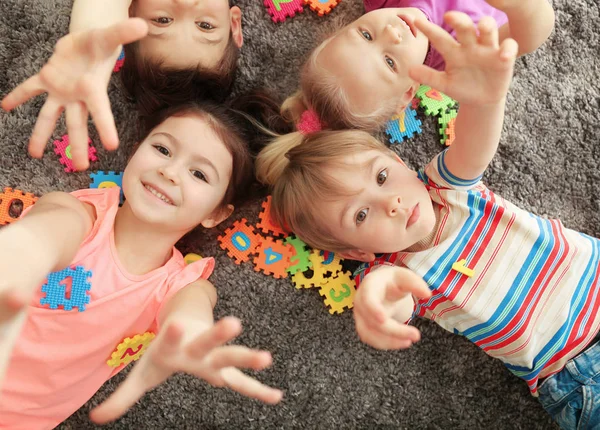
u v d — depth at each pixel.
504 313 0.99
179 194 0.93
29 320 0.93
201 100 1.00
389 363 1.13
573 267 1.01
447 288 1.00
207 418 1.10
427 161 1.15
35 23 1.11
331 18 1.16
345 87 0.98
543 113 1.16
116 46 0.66
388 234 0.94
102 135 0.65
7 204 1.07
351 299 1.11
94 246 0.96
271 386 1.11
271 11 1.14
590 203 1.15
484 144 0.86
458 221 1.01
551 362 1.02
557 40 1.16
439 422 1.12
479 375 1.13
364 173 0.95
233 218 1.13
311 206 0.98
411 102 1.14
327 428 1.11
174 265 1.03
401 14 0.97
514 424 1.12
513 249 1.00
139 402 1.10
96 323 0.96
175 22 0.96
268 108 1.09
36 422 0.98
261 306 1.12
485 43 0.64
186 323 0.71
